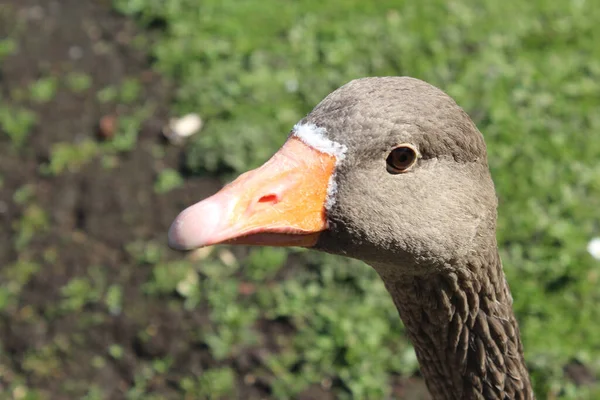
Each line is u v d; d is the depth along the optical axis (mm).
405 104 401
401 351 660
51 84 903
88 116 871
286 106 847
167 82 898
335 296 691
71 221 773
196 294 708
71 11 997
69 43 954
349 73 874
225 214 392
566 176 753
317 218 405
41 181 808
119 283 721
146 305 706
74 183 803
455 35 909
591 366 640
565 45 896
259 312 694
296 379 656
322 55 900
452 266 421
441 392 470
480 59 878
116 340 690
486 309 439
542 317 667
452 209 410
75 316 702
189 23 954
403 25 925
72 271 731
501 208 734
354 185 402
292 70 885
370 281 693
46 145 840
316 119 408
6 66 927
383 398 641
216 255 732
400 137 398
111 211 776
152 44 943
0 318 704
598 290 676
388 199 404
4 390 668
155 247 746
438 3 950
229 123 833
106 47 947
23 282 726
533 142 785
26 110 878
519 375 457
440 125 402
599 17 925
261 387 658
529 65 871
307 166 404
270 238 404
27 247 752
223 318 690
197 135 834
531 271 688
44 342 690
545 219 719
